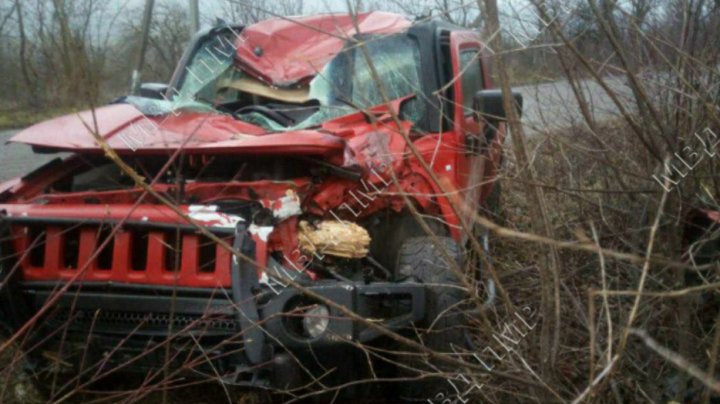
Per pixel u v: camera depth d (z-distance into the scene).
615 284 3.58
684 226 3.49
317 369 3.60
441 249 2.72
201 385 3.98
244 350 3.26
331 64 4.82
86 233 3.46
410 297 3.41
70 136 3.78
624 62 3.11
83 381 3.67
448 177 4.29
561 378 3.03
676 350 3.05
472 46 5.46
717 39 3.62
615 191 3.28
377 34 4.72
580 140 3.78
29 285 3.47
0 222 3.45
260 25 5.34
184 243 3.39
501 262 3.98
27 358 3.56
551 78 3.83
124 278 3.42
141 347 3.44
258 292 3.30
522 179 2.84
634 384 3.10
